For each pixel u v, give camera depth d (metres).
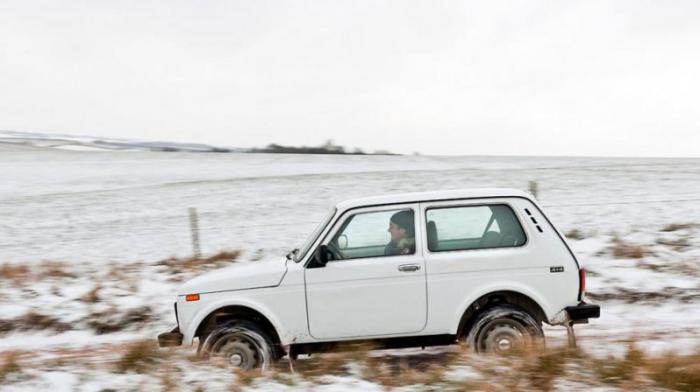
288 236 17.70
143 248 17.64
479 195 6.33
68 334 9.11
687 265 10.31
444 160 52.94
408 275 6.12
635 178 29.69
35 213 26.00
